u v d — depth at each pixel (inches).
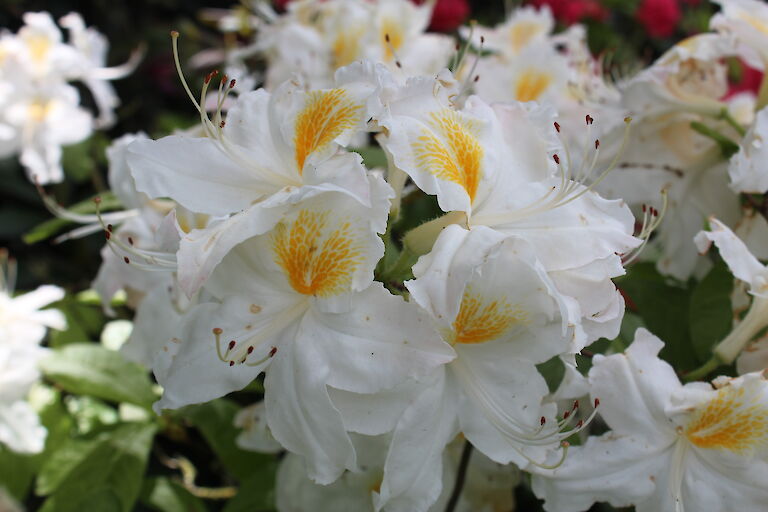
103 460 15.3
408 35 17.1
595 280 11.2
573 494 11.7
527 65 16.9
